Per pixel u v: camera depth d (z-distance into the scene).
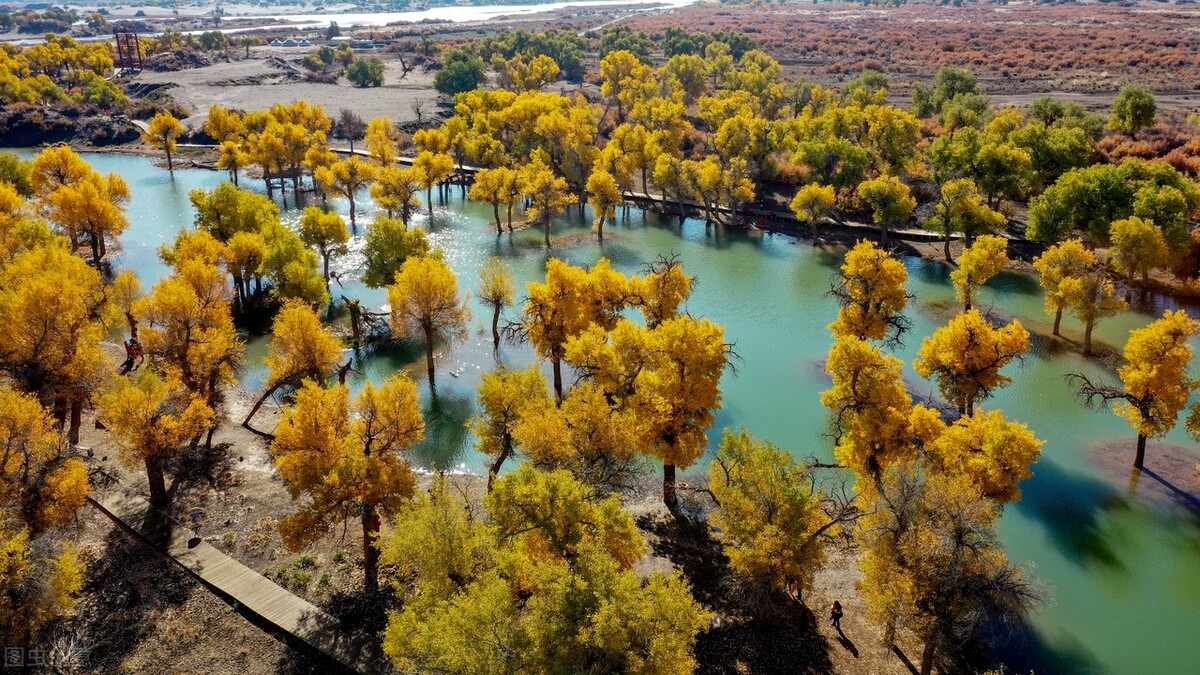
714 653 38.16
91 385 51.00
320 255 88.38
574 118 128.75
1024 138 102.94
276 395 64.00
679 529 48.47
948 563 34.34
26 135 158.38
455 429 61.00
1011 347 52.34
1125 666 39.00
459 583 34.69
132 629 37.88
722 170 108.19
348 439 42.03
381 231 77.62
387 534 39.12
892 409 47.22
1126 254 75.88
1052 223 84.62
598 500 43.44
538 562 34.03
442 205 124.50
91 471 49.97
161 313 54.12
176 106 177.88
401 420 42.41
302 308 56.25
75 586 35.50
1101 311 67.12
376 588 41.28
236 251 77.56
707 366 48.09
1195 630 41.16
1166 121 130.88
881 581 35.69
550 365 70.81
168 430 45.41
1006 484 44.22
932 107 152.38
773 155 130.00
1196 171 100.25
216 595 40.34
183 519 46.41
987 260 71.56
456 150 134.88
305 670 36.31
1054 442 57.72
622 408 51.16
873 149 117.69
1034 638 40.56
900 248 98.06
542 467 43.28
